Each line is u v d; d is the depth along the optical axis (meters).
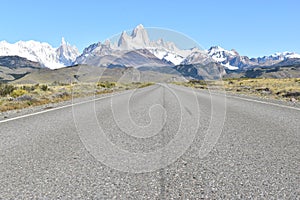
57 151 7.08
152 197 4.40
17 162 6.16
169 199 4.33
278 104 18.80
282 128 10.18
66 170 5.64
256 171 5.58
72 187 4.79
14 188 4.76
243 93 34.12
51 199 4.35
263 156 6.63
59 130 9.84
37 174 5.42
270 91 34.09
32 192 4.60
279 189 4.71
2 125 10.91
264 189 4.71
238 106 17.44
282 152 6.97
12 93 28.55
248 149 7.27
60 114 13.98
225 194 4.52
